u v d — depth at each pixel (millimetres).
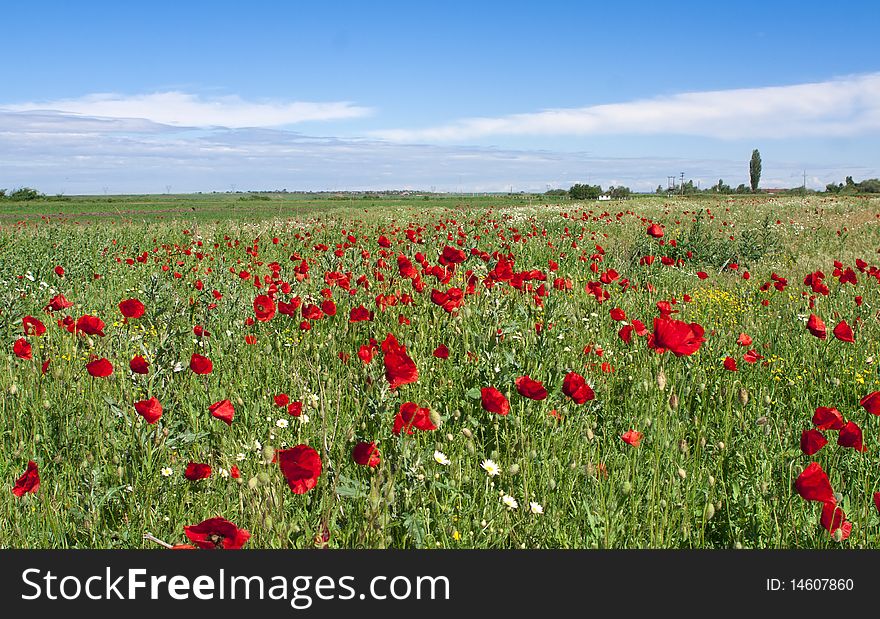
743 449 4164
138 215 53688
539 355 5117
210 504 3400
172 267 12359
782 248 17625
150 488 3332
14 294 8336
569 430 4336
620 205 39094
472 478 3658
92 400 4461
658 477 3553
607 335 6824
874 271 8773
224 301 7586
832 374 5820
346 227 23094
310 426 4125
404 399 4402
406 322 6492
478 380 4844
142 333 6211
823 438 2930
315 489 3152
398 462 3205
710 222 24844
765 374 5715
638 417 4520
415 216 30812
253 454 3715
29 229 22234
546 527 3289
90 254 15500
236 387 5043
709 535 3566
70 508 3305
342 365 5449
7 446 4059
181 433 3855
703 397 4875
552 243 16094
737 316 8422
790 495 3338
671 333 3914
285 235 20797
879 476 3904
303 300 7156
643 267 10734
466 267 7910
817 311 8242
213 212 63000
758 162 122938
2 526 3213
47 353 5379
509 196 127625
